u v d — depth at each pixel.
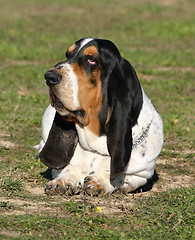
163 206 8.06
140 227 7.23
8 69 24.02
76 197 8.45
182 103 18.42
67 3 53.22
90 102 8.05
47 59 27.25
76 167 8.80
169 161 11.93
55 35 35.75
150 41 35.84
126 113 8.16
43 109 16.30
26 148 12.03
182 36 38.44
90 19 44.66
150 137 8.79
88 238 6.71
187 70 26.73
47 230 6.85
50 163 8.80
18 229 6.81
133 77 8.38
